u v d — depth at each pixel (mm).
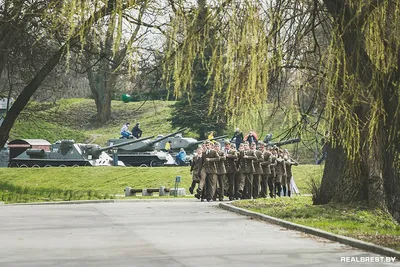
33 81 83438
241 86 42531
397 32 41812
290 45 44469
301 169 115625
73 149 143625
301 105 45156
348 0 42625
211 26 42094
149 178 117312
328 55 42375
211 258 32812
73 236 42656
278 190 93438
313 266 30516
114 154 146125
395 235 42000
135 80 50656
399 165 53781
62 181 118625
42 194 92375
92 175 120875
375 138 50000
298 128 45406
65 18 40656
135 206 73062
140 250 35750
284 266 30359
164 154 152875
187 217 57438
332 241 40406
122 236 42656
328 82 42469
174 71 42375
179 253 34594
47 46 82875
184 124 167250
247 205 67750
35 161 144250
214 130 166250
